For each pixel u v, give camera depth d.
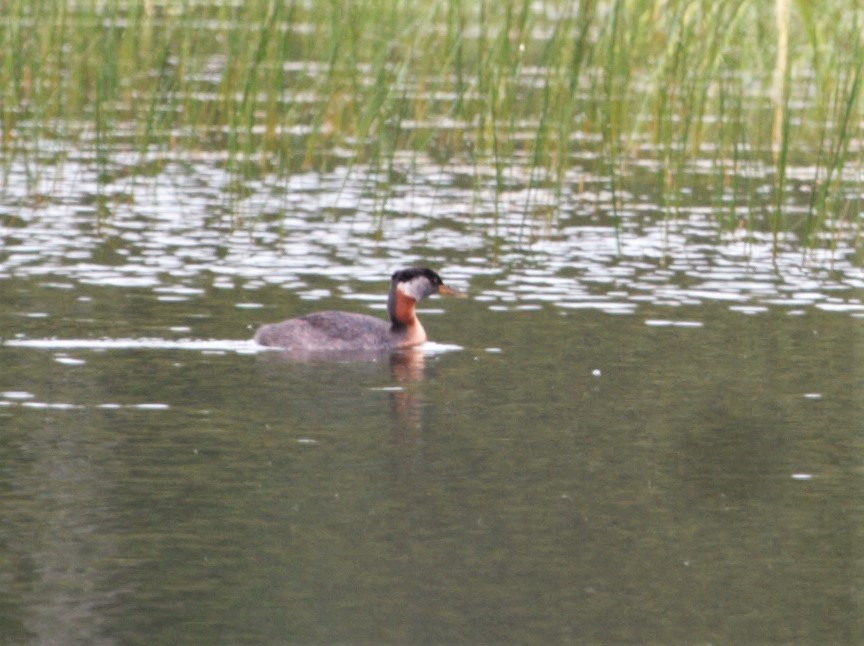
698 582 10.95
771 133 28.48
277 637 9.96
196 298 19.86
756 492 12.80
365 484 12.87
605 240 23.86
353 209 25.80
